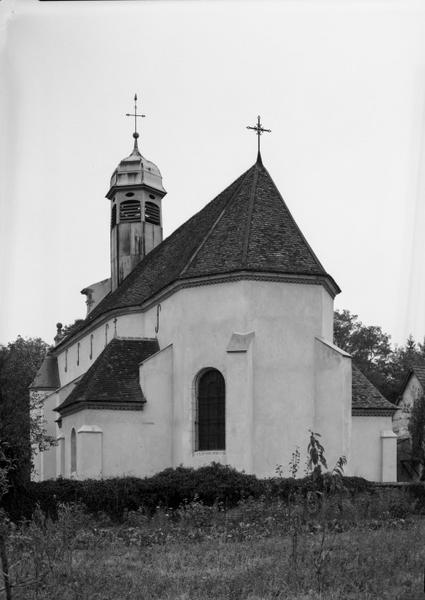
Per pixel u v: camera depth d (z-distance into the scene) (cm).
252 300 3228
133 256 5188
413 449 4362
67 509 1783
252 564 1562
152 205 5288
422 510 2664
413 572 1447
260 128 3784
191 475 2739
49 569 1398
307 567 1487
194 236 3903
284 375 3206
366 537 1856
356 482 2861
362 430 3606
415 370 5412
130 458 3353
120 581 1424
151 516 2536
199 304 3350
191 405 3300
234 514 2311
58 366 5722
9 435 2666
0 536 1193
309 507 1923
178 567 1596
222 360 3247
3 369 3020
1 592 1209
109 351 3597
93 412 3341
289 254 3334
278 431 3156
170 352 3469
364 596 1271
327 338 3400
